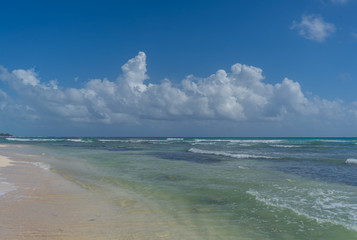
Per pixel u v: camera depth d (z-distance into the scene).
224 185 10.78
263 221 6.35
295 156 25.56
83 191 9.49
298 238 5.32
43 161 19.34
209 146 48.31
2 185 9.91
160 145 53.69
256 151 33.31
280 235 5.47
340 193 9.41
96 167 16.53
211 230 5.74
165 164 18.44
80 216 6.55
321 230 5.75
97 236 5.25
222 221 6.34
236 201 8.21
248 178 12.56
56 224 5.88
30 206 7.25
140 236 5.32
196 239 5.24
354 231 5.66
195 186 10.58
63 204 7.66
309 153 29.83
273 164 18.66
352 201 8.25
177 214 6.87
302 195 9.05
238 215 6.81
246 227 5.95
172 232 5.59
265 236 5.42
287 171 15.02
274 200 8.34
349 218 6.56
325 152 31.52
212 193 9.30
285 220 6.42
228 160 21.52
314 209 7.36
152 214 6.85
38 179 11.60
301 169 15.98
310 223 6.20
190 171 14.91
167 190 9.80
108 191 9.58
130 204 7.82
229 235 5.47
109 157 24.06
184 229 5.79
